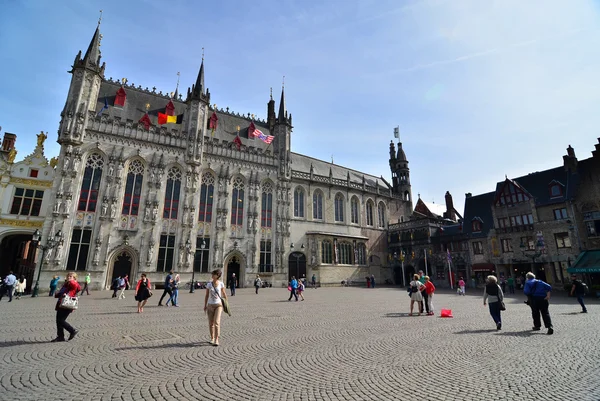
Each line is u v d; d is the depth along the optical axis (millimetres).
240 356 9398
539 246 40500
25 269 43500
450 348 10195
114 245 38062
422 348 10250
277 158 54031
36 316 16641
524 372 7785
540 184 43094
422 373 7805
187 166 44656
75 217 36750
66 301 11094
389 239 64562
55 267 34406
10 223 34750
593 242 36000
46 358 8953
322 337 12070
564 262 38062
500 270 44688
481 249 47812
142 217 40375
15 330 12812
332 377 7570
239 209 48469
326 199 58562
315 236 53656
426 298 18266
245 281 46094
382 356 9367
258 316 17719
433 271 54531
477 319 16203
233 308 21547
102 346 10422
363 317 17297
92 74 40531
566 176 40469
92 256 36594
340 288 48281
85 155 38594
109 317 16562
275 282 48750
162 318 16422
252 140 55781
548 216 40438
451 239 52000
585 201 37281
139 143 42062
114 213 38469
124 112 43969
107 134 40156
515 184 44188
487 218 48688
